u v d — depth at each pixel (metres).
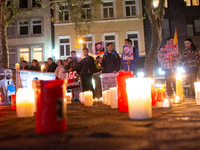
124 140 0.96
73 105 4.51
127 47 6.22
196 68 6.16
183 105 3.15
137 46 20.55
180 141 0.91
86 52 7.38
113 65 6.72
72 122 1.72
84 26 20.47
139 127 1.31
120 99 2.34
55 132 1.21
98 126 1.42
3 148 0.90
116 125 1.42
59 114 1.22
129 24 20.56
